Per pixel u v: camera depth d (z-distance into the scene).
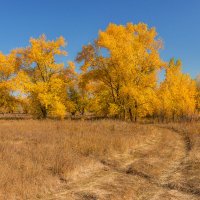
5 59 35.75
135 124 26.23
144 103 31.31
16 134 19.11
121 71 30.94
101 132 20.31
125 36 31.64
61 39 34.53
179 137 21.11
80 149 14.83
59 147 14.83
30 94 33.75
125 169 12.38
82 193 9.65
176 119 37.28
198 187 10.12
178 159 14.18
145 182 10.83
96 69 32.12
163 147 16.95
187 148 16.88
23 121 28.45
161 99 35.69
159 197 9.44
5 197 8.77
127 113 33.19
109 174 11.71
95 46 31.75
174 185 10.39
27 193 9.24
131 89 30.25
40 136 18.25
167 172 12.05
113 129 22.52
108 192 9.72
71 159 12.46
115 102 32.78
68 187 10.19
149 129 23.00
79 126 23.42
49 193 9.65
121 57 30.56
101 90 33.94
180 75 41.25
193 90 42.75
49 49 34.81
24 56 34.88
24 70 35.12
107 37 30.59
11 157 12.39
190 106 39.03
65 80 35.81
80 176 11.28
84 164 12.27
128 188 10.09
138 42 31.55
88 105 36.03
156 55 31.25
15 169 11.04
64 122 26.98
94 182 10.71
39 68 34.72
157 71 31.88
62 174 11.04
